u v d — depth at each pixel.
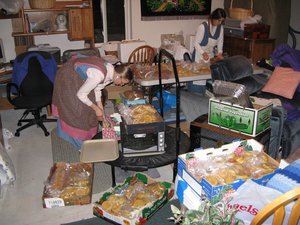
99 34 5.16
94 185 2.64
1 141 3.11
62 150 3.29
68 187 2.44
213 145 2.89
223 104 2.41
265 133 2.44
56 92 2.88
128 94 3.43
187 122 3.28
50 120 3.83
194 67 3.57
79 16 4.51
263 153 1.95
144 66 3.58
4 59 4.40
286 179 1.55
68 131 2.88
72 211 2.31
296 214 1.24
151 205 2.14
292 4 5.22
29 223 2.19
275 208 1.17
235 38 5.10
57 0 4.48
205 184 1.62
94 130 2.98
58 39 4.82
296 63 3.55
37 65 3.54
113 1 5.08
